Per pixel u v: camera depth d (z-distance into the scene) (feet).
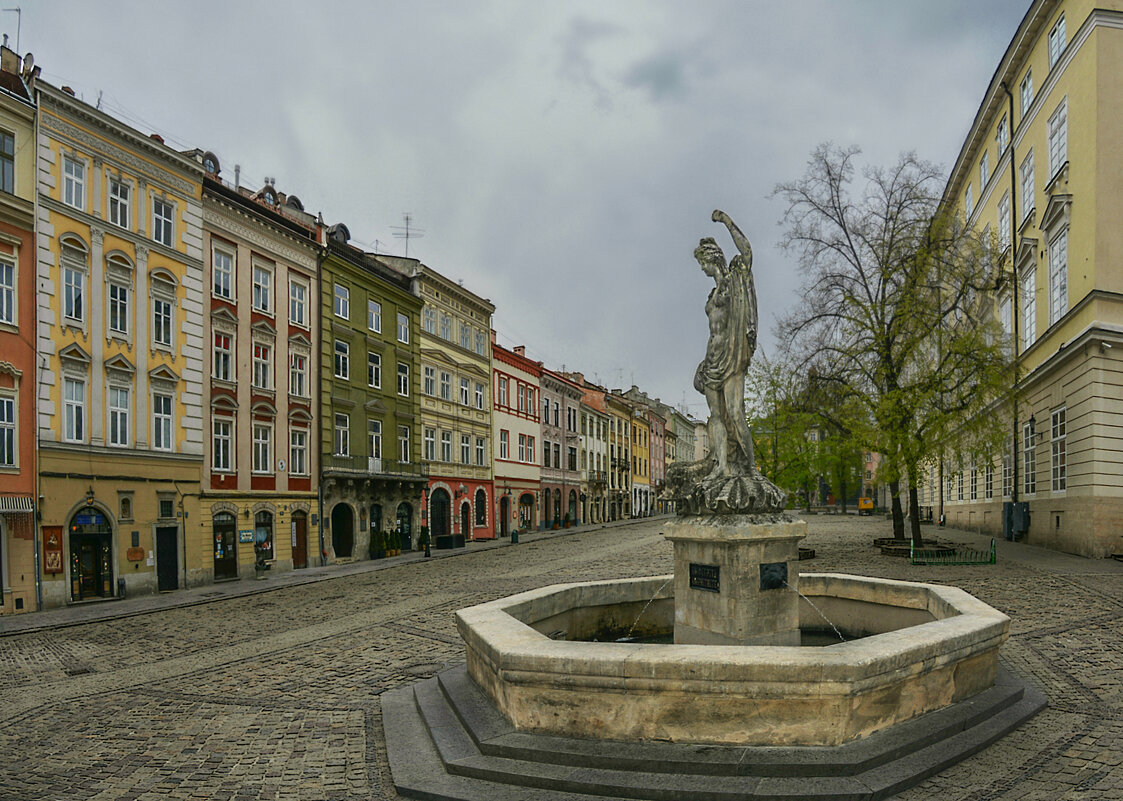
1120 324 73.56
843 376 85.10
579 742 20.07
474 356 160.86
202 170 92.22
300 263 110.11
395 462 130.21
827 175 86.99
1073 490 78.95
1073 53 80.69
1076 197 79.20
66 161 77.15
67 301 76.07
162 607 70.95
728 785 17.58
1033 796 17.49
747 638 25.71
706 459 29.53
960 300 85.05
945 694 22.08
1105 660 31.27
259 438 100.58
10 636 57.62
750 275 29.35
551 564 94.32
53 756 25.02
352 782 20.95
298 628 52.37
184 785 21.45
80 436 76.59
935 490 166.71
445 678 28.27
